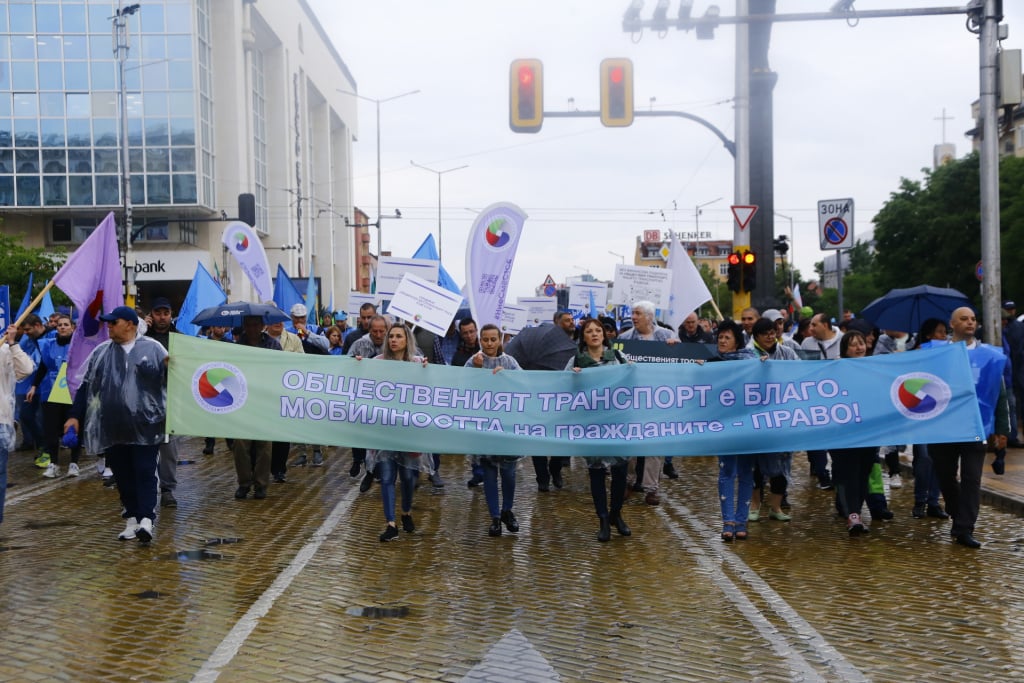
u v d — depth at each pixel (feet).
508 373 33.71
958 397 32.58
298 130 246.27
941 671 20.03
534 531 34.35
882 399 33.12
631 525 35.35
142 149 182.09
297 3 245.24
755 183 74.08
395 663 20.38
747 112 73.00
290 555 30.35
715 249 526.98
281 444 45.42
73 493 42.37
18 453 58.29
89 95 180.86
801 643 21.81
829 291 268.21
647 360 45.34
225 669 19.95
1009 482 41.81
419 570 28.53
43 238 190.19
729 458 33.27
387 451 33.24
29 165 180.65
